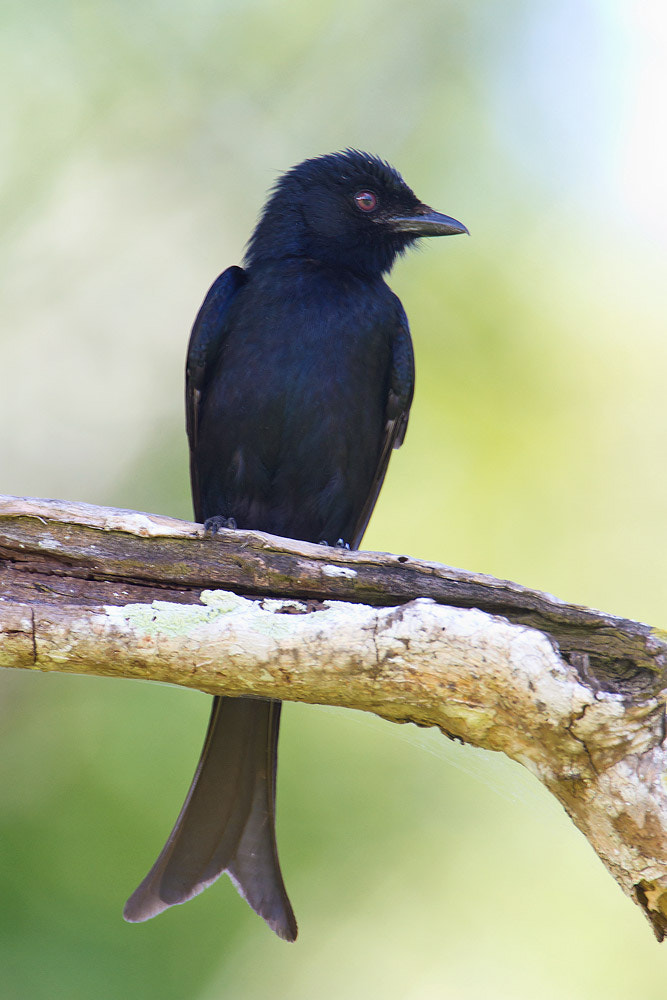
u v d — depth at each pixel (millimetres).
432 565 7156
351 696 7137
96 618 7012
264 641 7012
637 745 6715
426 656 6918
